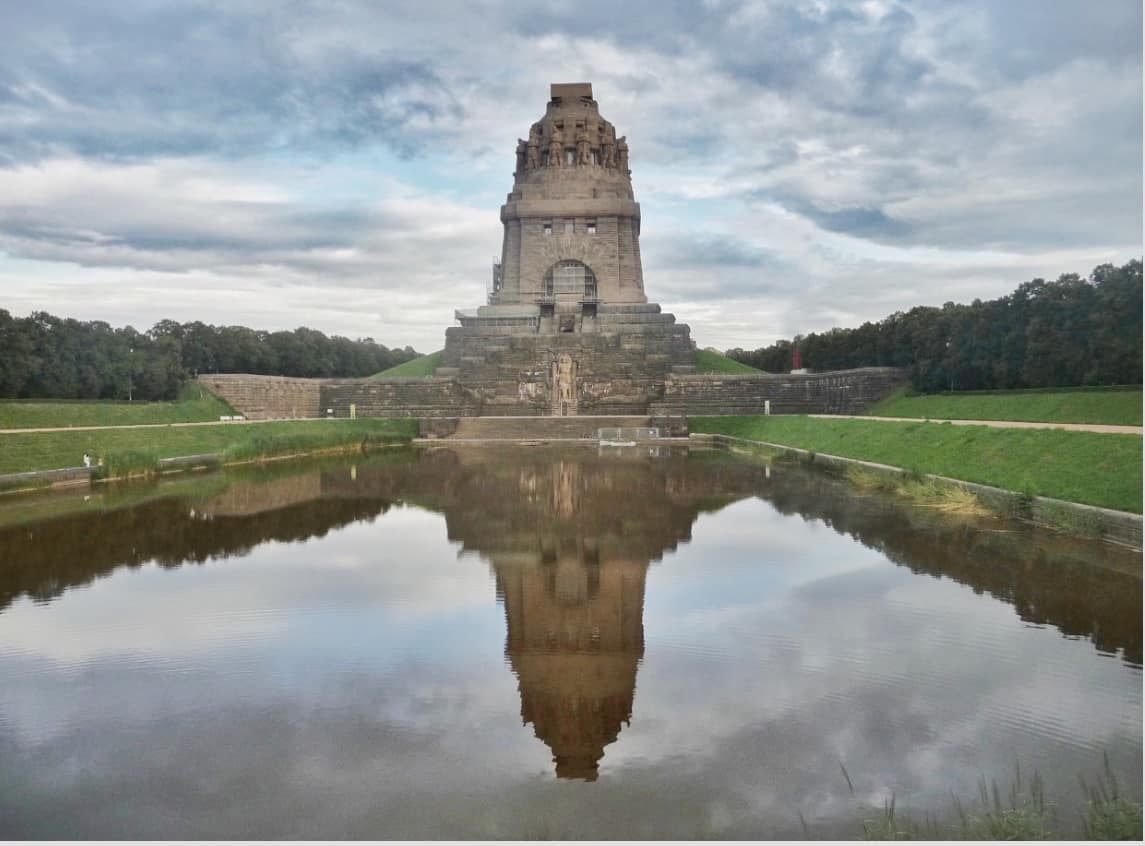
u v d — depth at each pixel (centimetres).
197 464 5900
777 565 2708
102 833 1201
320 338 13012
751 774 1344
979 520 3375
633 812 1233
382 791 1308
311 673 1798
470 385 10375
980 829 1166
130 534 3353
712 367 11019
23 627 2127
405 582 2561
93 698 1677
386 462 6444
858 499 4072
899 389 8400
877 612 2172
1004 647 1886
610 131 12306
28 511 3941
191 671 1816
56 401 6944
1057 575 2475
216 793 1306
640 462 6262
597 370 10488
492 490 4647
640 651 1916
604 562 2800
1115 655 1817
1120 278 5859
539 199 11925
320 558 2902
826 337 11525
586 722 1528
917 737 1463
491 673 1794
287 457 6800
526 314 11400
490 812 1244
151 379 8144
